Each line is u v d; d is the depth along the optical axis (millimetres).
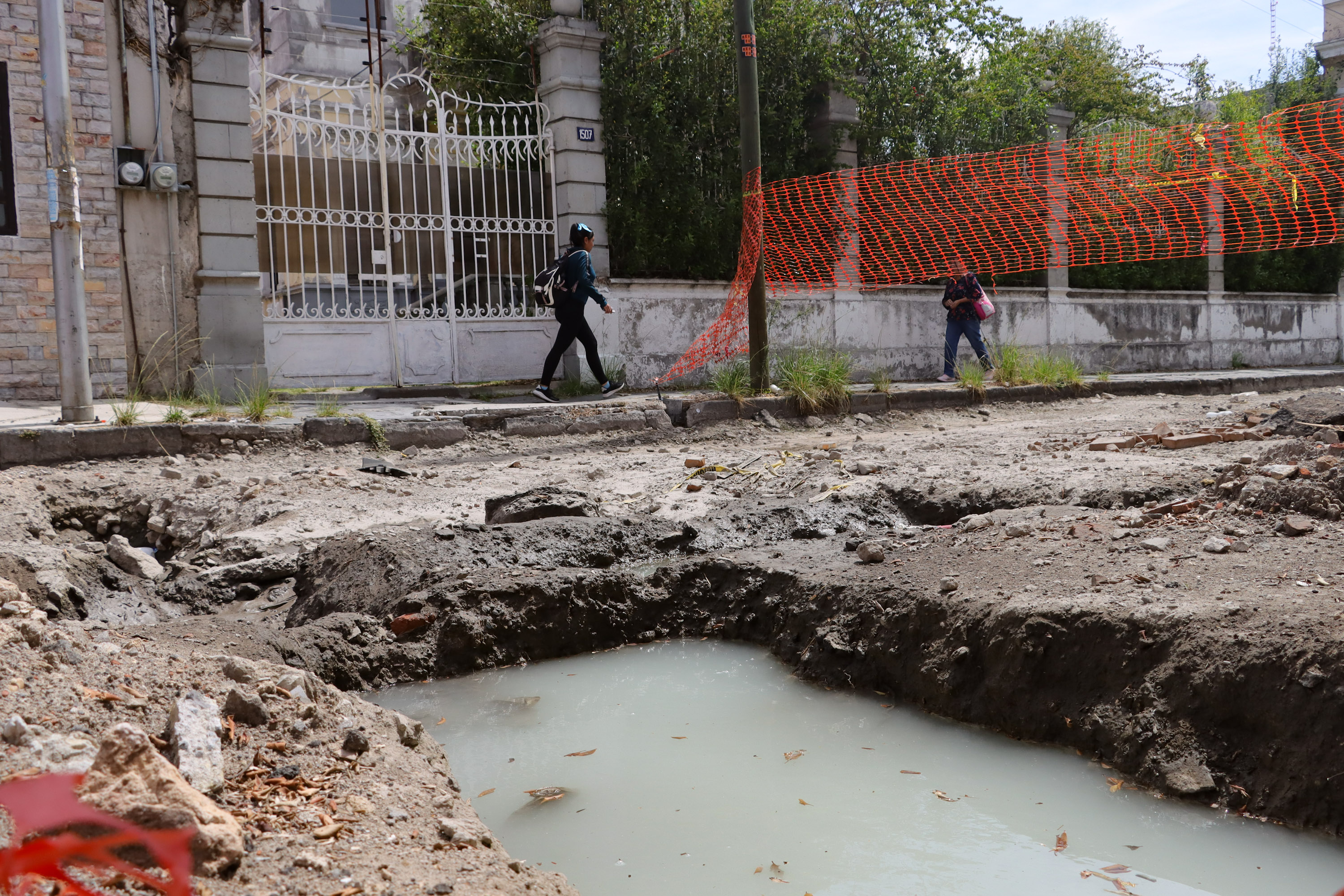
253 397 9766
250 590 5422
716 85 13609
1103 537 4672
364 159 11617
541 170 12570
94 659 2959
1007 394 12195
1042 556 4500
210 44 10336
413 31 15727
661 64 13305
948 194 15000
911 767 3412
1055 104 17359
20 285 9688
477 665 4484
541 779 3324
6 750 2279
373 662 4301
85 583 5098
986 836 2914
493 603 4629
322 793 2504
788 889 2627
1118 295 17953
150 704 2738
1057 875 2688
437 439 9008
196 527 6449
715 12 13445
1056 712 3602
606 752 3551
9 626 2957
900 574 4516
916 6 14961
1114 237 16438
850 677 4230
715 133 13875
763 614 4809
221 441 8227
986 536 4953
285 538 5906
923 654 4051
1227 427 8125
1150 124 19281
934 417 11234
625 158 13102
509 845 2877
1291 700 3061
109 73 9961
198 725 2570
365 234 11664
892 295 15102
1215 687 3230
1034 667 3699
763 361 11000
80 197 9820
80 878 1760
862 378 14789
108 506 6746
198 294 10484
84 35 9758
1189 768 3158
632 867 2748
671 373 12453
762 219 11016
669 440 9688
